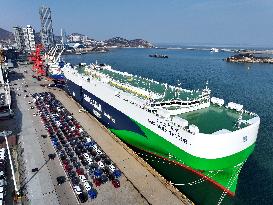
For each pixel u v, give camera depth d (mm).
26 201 41469
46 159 54688
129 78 83562
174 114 54250
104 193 43188
